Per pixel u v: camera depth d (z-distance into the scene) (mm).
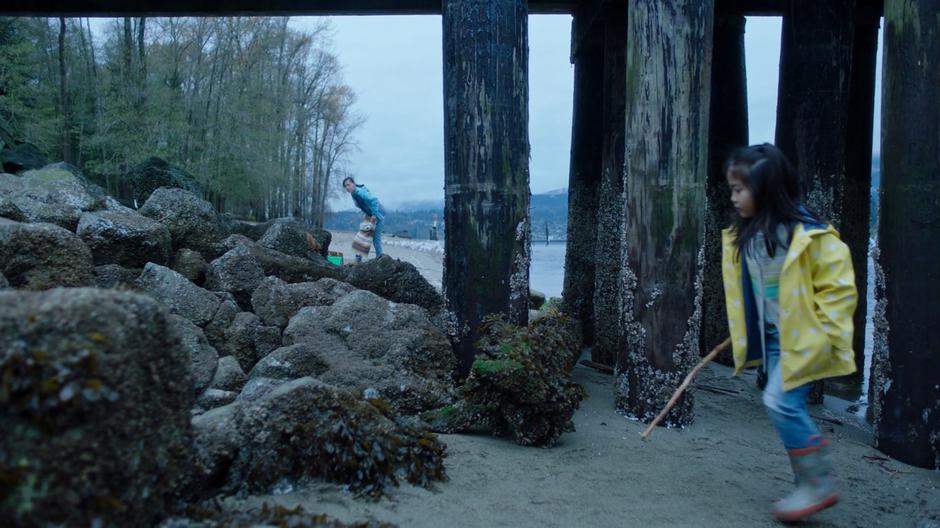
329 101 50000
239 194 34281
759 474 4438
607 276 7445
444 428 4812
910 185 4945
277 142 37625
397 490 3549
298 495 3275
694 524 3559
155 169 11320
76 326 2158
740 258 3648
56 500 2049
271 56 37938
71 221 6363
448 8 5680
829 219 6750
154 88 29266
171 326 2525
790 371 3459
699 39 5195
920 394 4926
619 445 4840
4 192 6668
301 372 5066
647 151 5285
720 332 8141
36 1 8773
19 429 2029
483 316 5648
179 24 31562
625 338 5539
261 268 6520
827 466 3631
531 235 5828
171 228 6922
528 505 3617
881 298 5195
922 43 4871
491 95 5582
